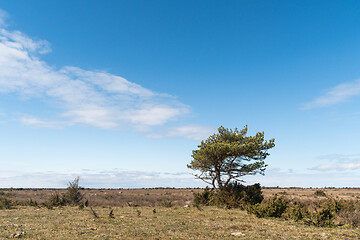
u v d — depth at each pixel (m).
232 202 25.09
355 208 19.44
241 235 11.33
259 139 29.09
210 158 28.45
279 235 11.41
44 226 12.83
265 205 18.23
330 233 12.01
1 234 10.61
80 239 9.87
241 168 29.53
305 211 16.47
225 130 31.09
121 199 38.59
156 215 18.45
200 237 10.86
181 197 44.22
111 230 11.95
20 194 46.84
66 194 28.88
